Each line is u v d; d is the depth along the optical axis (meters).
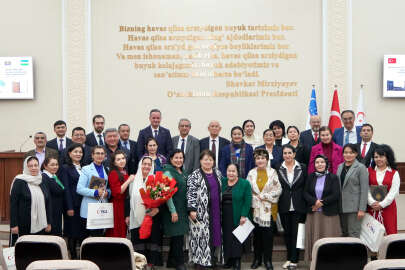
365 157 6.19
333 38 8.52
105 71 8.65
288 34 8.67
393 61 8.31
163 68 8.68
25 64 8.41
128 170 6.42
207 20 8.67
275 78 8.69
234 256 5.58
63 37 8.50
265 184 5.66
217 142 6.67
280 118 8.68
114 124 8.66
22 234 5.27
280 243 6.43
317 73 8.65
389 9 8.45
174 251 5.60
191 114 8.70
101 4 8.63
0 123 8.54
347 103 8.47
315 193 5.60
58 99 8.55
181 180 5.57
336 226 5.59
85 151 6.35
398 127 8.45
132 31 8.66
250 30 8.67
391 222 5.55
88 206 5.34
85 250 3.93
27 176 5.26
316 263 3.79
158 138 6.62
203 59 8.70
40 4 8.52
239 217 5.62
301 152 6.42
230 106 8.70
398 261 2.92
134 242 5.57
